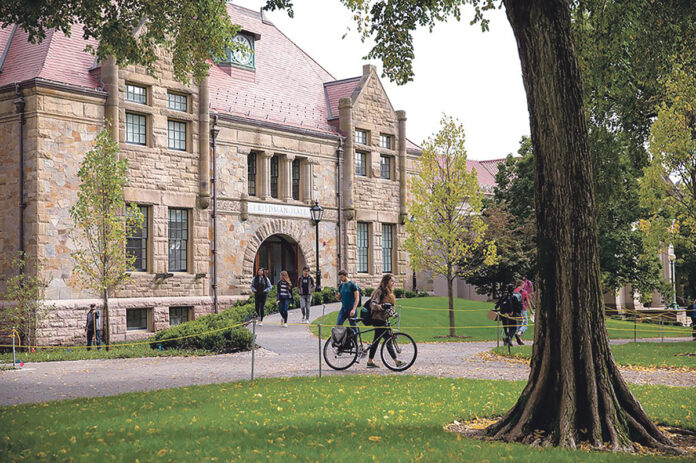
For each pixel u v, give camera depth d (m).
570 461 8.35
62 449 8.45
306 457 8.12
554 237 10.36
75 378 16.80
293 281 40.53
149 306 32.25
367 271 44.78
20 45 32.34
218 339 23.55
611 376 10.14
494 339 29.47
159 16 19.34
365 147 44.41
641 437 9.76
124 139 32.03
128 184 31.89
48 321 28.44
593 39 15.66
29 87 29.16
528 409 10.13
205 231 35.25
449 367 18.94
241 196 36.84
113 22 18.39
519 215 50.22
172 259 34.16
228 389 13.97
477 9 17.08
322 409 11.62
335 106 44.72
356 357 18.28
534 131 10.56
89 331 27.84
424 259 31.80
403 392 13.62
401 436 9.52
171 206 33.75
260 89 40.78
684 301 72.31
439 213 31.80
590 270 10.30
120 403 12.16
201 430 9.73
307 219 40.56
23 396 13.96
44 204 29.06
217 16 19.52
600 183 23.69
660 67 17.05
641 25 15.81
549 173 10.41
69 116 30.00
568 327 10.16
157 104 33.25
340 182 42.69
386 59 17.66
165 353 22.84
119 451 8.41
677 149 24.02
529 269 46.41
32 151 29.08
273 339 25.67
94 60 32.75
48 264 29.03
